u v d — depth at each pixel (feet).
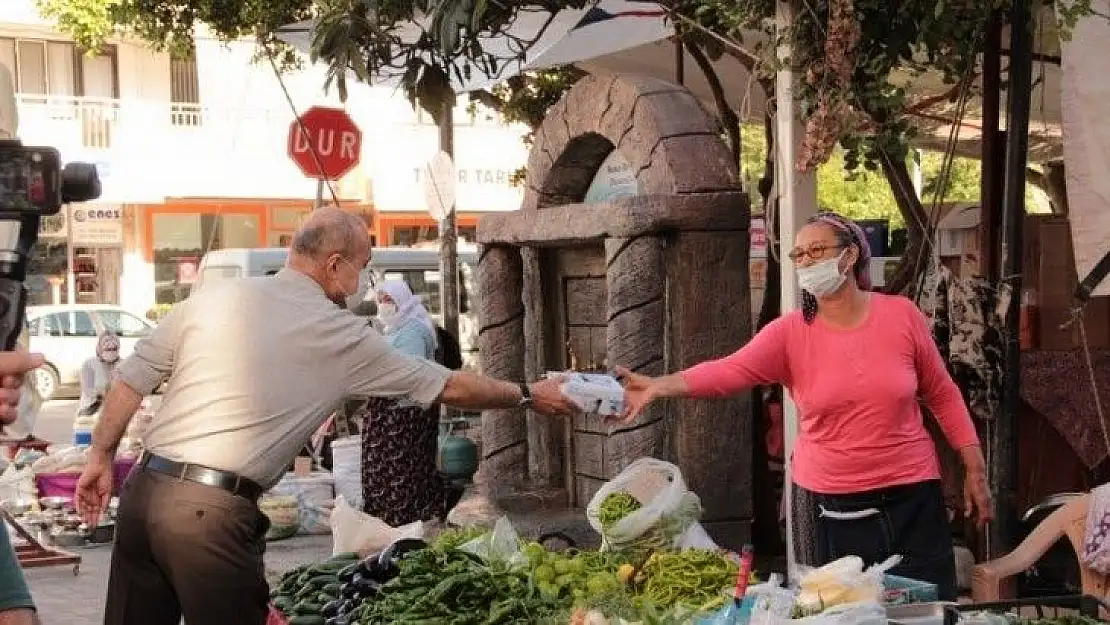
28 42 100.73
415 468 30.76
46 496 38.45
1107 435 24.36
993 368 21.40
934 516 17.37
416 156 104.27
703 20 25.75
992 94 24.39
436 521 31.14
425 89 21.49
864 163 21.77
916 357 17.49
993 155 24.48
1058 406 24.61
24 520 37.35
